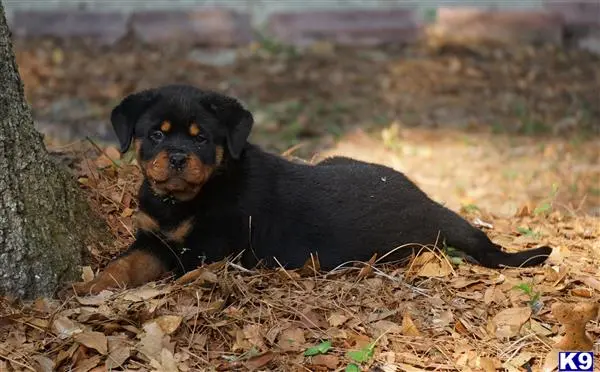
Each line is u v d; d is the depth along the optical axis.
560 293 5.04
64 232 4.96
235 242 5.07
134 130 5.05
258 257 5.13
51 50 12.20
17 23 12.69
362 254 5.21
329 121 10.44
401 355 4.39
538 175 8.97
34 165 4.87
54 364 4.18
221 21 12.91
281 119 10.38
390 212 5.30
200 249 5.04
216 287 4.72
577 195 8.34
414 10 13.39
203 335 4.44
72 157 6.17
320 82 11.63
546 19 13.30
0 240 4.61
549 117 10.84
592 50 13.23
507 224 6.38
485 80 11.91
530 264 5.36
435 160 9.42
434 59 12.55
